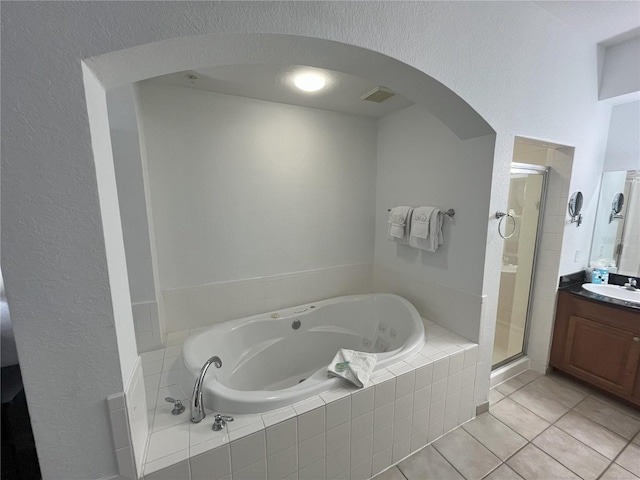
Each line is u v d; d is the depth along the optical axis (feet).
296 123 7.55
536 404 6.66
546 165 7.31
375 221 9.12
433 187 6.86
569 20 5.72
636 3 5.20
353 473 4.71
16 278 2.53
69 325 2.75
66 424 2.89
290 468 4.12
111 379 2.97
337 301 8.12
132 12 2.56
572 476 4.91
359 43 3.59
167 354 5.96
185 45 2.89
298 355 7.49
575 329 7.15
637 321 6.06
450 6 4.32
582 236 7.70
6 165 2.38
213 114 6.59
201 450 3.52
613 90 6.68
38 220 2.52
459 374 5.76
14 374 3.97
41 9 2.31
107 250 2.81
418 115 7.18
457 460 5.24
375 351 7.68
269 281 7.76
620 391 6.41
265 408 4.10
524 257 7.95
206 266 6.99
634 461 5.18
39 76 2.36
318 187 8.09
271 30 3.09
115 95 4.97
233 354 6.56
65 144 2.50
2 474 3.80
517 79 5.35
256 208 7.35
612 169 7.50
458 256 6.30
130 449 3.15
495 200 5.58
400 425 5.10
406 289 7.95
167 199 6.40
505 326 8.53
